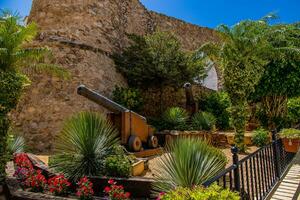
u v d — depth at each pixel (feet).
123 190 20.76
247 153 33.94
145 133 36.42
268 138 40.68
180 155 16.07
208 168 15.81
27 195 21.16
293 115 46.29
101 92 45.78
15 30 26.58
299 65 43.37
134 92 47.24
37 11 49.49
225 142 43.62
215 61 39.91
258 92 46.83
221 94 57.16
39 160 29.99
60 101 41.81
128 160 25.18
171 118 46.62
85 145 25.11
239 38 34.22
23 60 27.61
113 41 52.70
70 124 26.68
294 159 26.25
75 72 43.73
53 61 42.80
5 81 24.35
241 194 12.28
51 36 45.70
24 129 41.01
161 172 16.90
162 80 49.80
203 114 47.91
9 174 27.25
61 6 48.47
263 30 37.99
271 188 16.69
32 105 41.91
